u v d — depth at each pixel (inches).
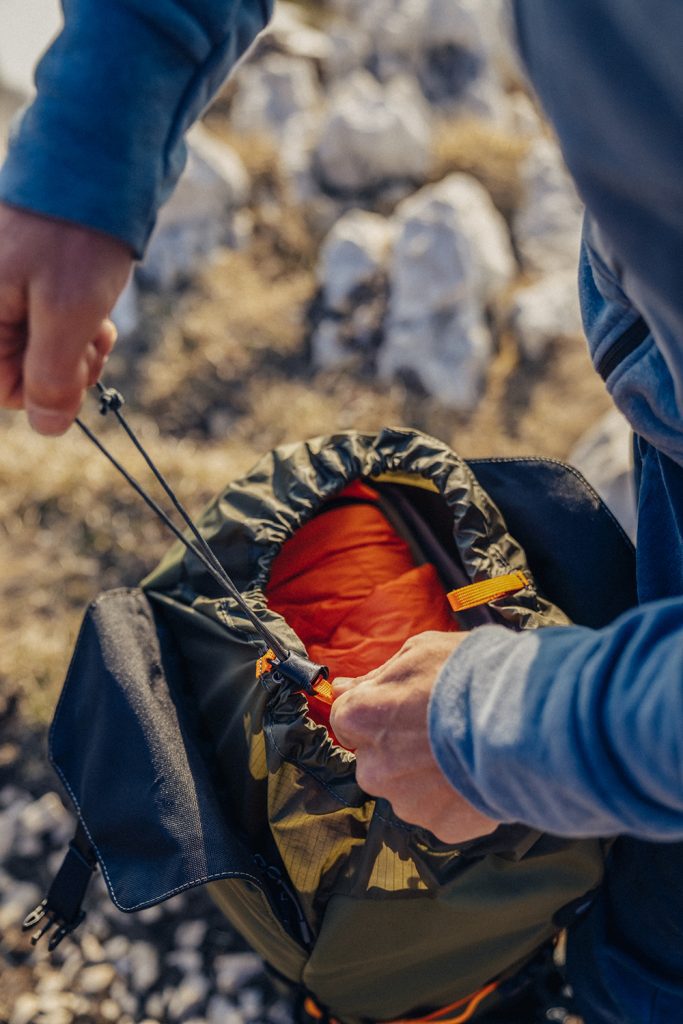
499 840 39.2
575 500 49.5
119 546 93.0
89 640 49.5
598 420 119.3
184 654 48.5
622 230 26.7
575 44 24.5
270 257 143.2
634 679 23.8
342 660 44.3
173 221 135.5
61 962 64.9
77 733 49.4
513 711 25.8
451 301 125.0
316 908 43.4
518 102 220.8
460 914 42.1
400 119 156.7
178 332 127.3
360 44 203.5
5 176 28.3
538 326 128.7
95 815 45.6
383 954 44.2
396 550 49.7
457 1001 49.9
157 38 28.2
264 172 150.7
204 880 40.6
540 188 155.9
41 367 29.0
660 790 23.6
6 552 92.4
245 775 42.8
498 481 50.6
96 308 28.5
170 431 118.9
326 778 39.1
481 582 43.4
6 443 102.5
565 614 46.8
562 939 64.9
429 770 30.8
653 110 23.5
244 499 47.8
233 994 64.0
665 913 44.1
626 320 34.0
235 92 184.1
